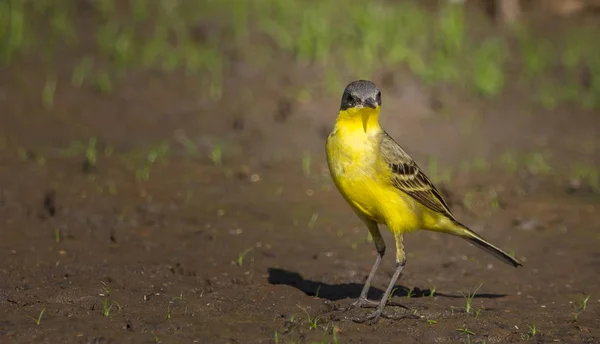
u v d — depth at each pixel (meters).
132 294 10.02
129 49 19.59
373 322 9.43
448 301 10.41
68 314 9.33
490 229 13.59
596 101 20.03
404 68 20.00
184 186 14.68
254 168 15.88
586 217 14.30
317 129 17.58
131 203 13.68
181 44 20.16
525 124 18.95
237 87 18.78
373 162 9.52
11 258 11.13
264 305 9.90
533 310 10.21
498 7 23.36
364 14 21.06
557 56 22.05
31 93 17.88
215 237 12.48
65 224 12.59
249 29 20.78
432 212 9.98
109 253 11.60
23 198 13.52
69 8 21.06
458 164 16.97
